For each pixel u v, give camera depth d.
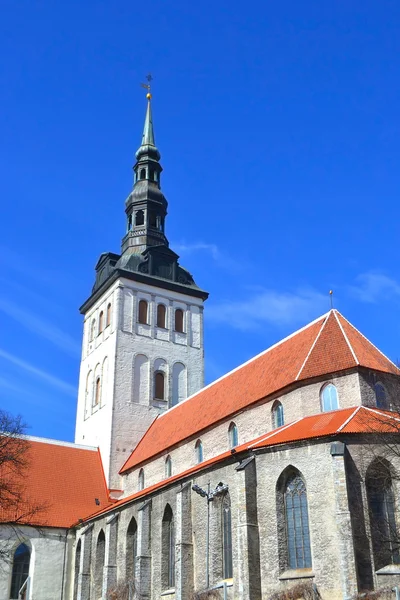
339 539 34.31
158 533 48.44
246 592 36.66
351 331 47.59
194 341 74.81
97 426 69.62
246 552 37.44
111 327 71.44
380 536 35.38
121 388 68.38
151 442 63.56
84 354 77.25
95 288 78.44
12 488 57.03
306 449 38.00
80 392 75.94
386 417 38.81
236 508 40.38
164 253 76.19
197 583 42.81
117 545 53.75
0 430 53.00
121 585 50.19
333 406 43.00
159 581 46.81
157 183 81.19
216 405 54.91
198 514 44.41
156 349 71.75
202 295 77.12
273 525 37.75
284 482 38.69
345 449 36.78
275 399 46.59
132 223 78.88
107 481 64.75
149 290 73.94
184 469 54.72
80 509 61.69
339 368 43.38
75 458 66.50
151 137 83.75
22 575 56.97
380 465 36.81
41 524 58.56
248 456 40.66
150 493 50.31
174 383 71.62
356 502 35.66
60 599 57.25
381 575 34.16
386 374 43.62
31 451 64.88
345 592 33.25
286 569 36.84
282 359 50.19
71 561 59.19
